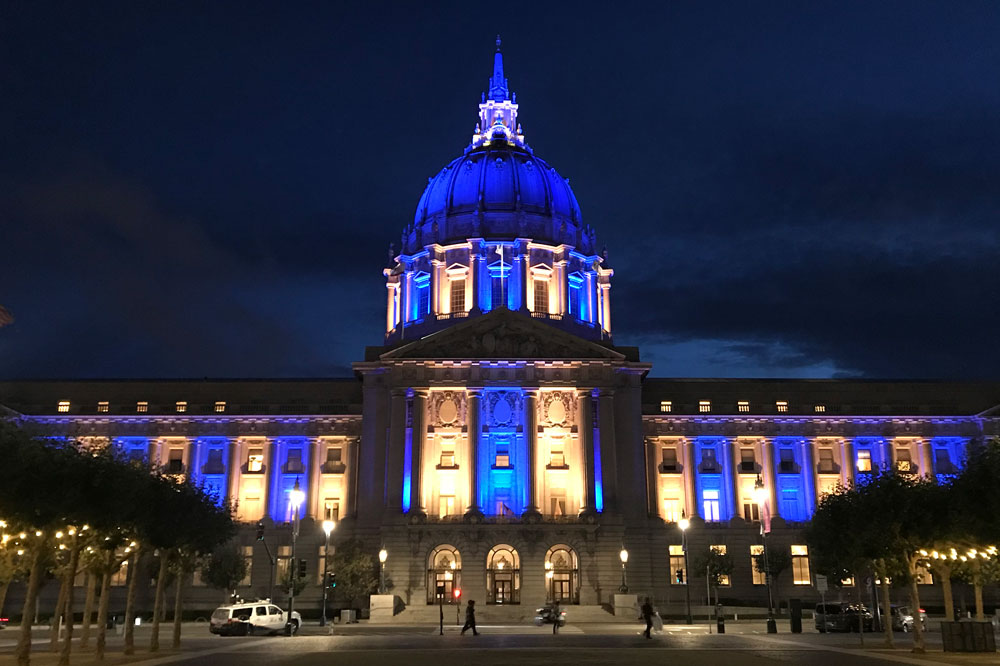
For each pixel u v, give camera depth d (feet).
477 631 244.83
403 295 428.15
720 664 138.10
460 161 448.65
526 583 320.91
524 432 347.56
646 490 379.35
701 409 393.70
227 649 178.81
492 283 410.72
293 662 143.64
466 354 352.90
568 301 418.10
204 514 192.65
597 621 299.58
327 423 383.86
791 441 391.45
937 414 394.11
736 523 374.63
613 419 347.36
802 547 374.63
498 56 489.26
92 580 182.50
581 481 341.62
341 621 294.05
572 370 352.28
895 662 141.18
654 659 148.05
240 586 359.87
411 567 322.14
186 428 384.47
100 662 149.48
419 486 335.26
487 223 420.77
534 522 326.24
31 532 138.00
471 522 325.42
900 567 184.85
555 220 430.20
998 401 409.28
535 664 138.10
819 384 412.57
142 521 165.48
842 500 210.59
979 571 193.98
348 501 374.84
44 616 327.06
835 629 235.40
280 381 406.82
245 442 385.50
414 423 343.87
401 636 222.48
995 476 147.84
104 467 149.79
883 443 392.06
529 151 465.88
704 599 363.56
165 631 254.47
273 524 370.32
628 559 341.41
